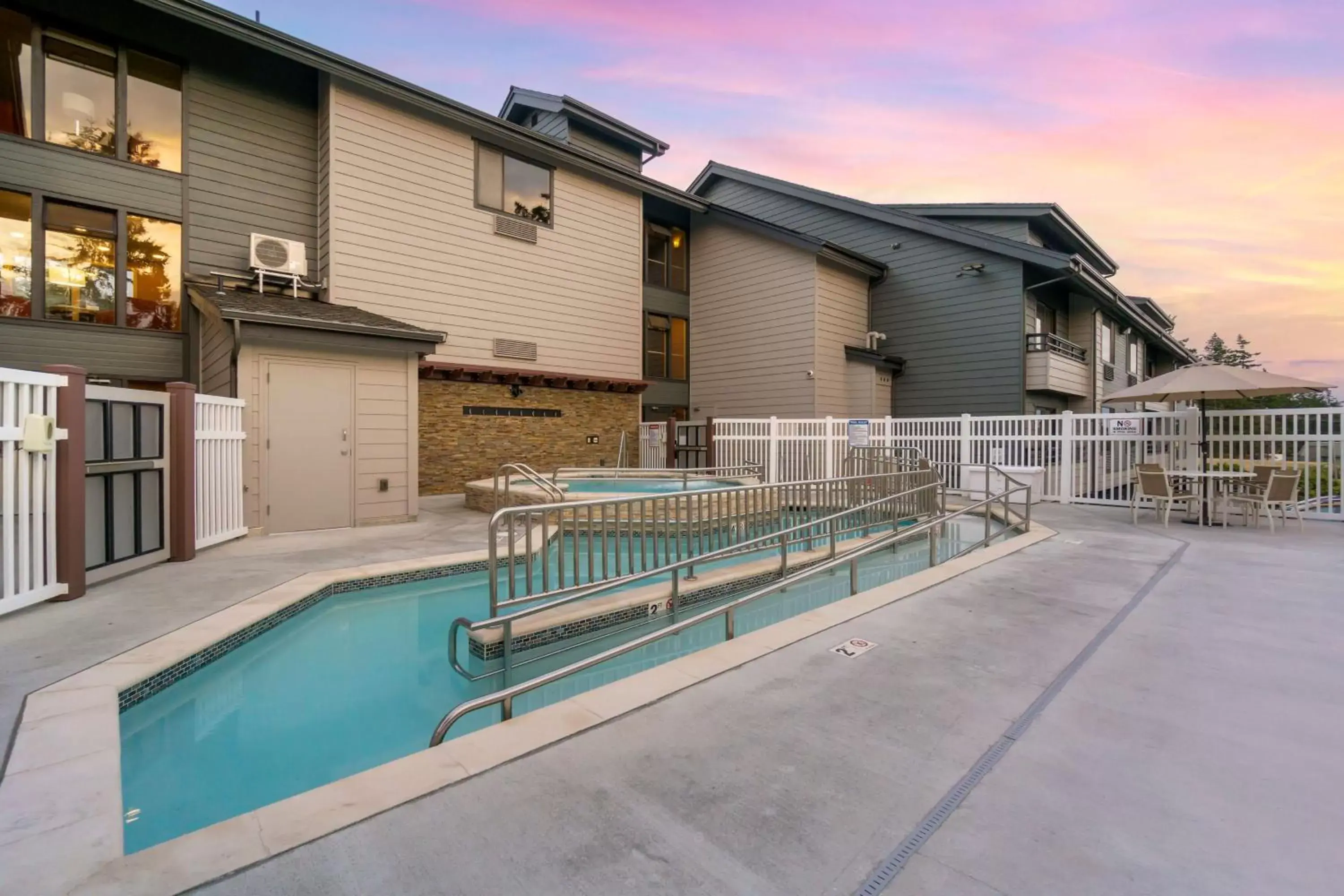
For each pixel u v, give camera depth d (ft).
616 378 48.85
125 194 31.30
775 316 52.29
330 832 6.33
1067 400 56.85
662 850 6.14
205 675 12.45
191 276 32.24
